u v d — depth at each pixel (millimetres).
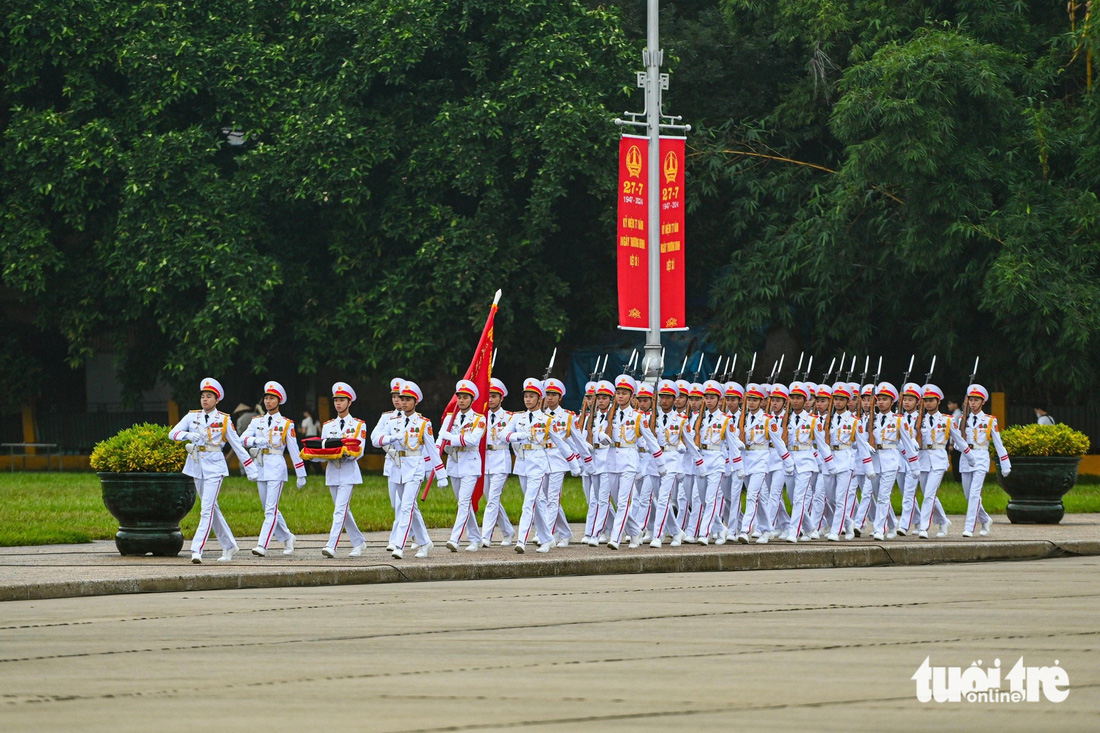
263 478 32781
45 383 78812
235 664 18516
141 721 14797
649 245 47406
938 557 35188
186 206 63719
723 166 67375
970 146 60688
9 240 65438
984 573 31375
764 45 70562
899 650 19453
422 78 67312
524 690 16547
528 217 63719
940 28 67375
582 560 31797
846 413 39094
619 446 35812
